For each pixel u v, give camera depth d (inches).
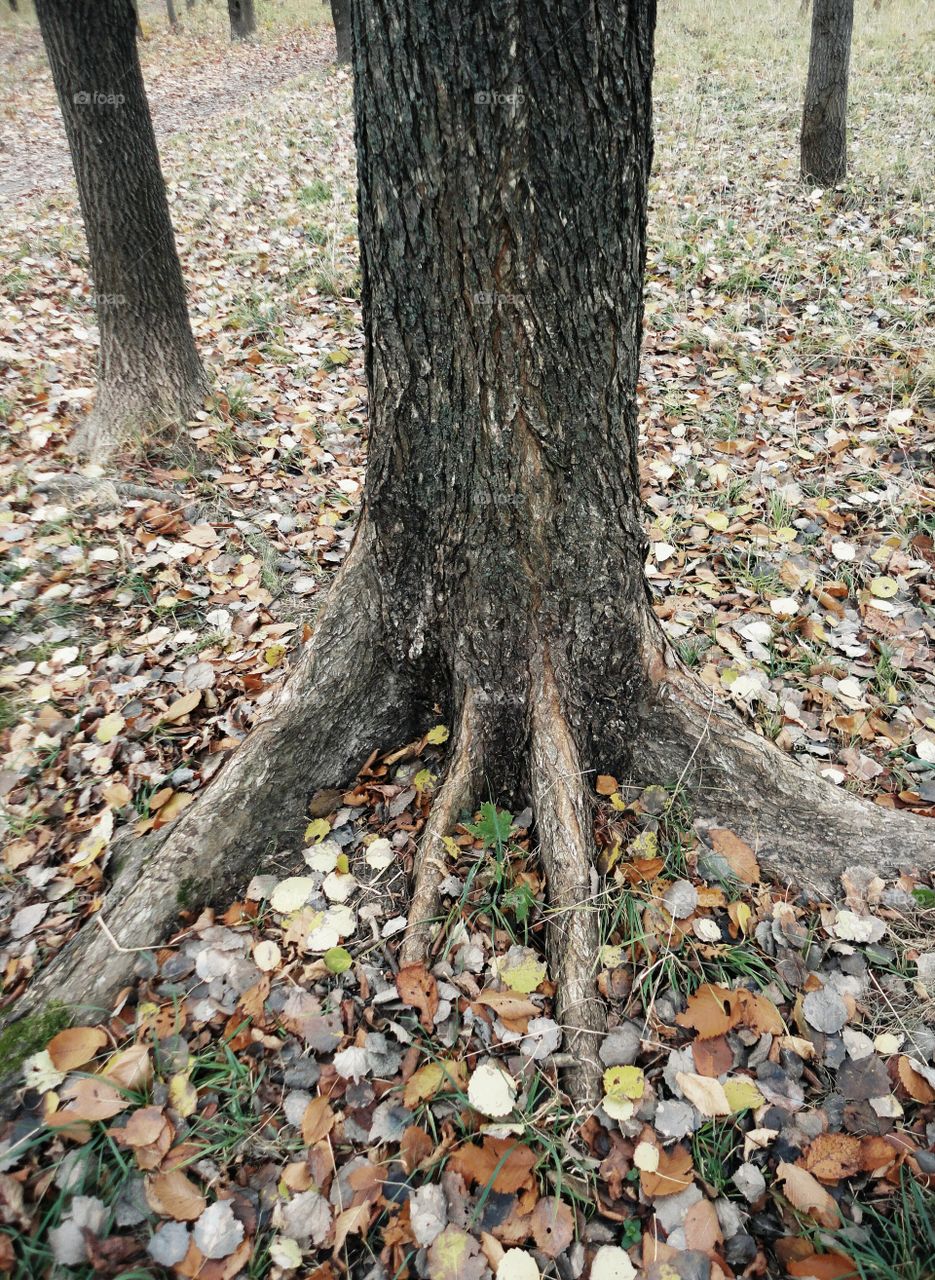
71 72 148.1
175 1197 66.7
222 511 158.2
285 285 259.4
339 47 610.9
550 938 82.7
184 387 179.8
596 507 87.0
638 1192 67.5
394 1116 72.1
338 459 176.4
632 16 67.2
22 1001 79.5
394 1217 66.6
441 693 102.0
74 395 196.7
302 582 139.9
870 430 169.2
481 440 81.6
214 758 107.7
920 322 201.5
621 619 93.3
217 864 89.6
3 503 153.9
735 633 123.6
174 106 577.0
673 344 207.8
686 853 90.7
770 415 178.1
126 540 147.3
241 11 812.0
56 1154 68.9
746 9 600.7
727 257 246.5
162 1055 75.6
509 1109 70.3
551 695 93.0
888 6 584.4
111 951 81.4
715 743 94.5
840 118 284.4
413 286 75.5
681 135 367.6
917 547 138.3
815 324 207.9
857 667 117.3
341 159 396.5
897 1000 78.5
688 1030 77.3
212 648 125.9
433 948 82.5
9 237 315.0
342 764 100.2
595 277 75.4
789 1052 75.0
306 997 80.6
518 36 63.5
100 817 100.6
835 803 91.3
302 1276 64.2
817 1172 67.2
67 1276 62.6
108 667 123.5
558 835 87.2
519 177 68.6
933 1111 71.0
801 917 85.5
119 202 159.8
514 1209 66.4
